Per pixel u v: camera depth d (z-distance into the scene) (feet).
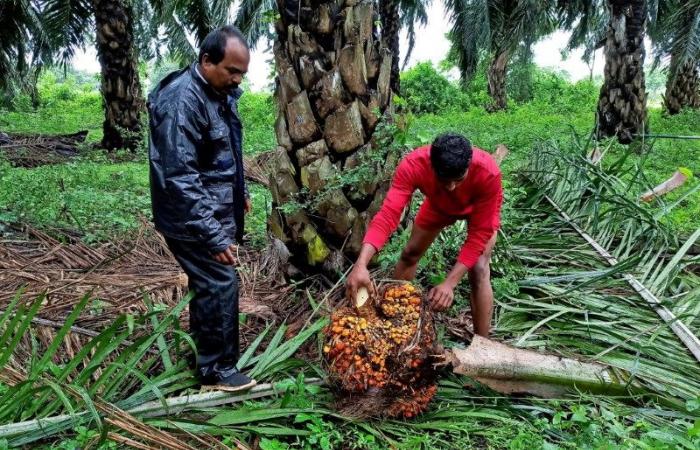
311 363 10.75
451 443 8.87
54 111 65.41
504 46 38.73
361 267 9.36
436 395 10.02
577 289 13.25
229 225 9.70
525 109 66.64
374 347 8.93
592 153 20.24
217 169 9.38
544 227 17.25
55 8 38.24
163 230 9.02
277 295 13.51
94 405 8.22
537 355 10.21
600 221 16.42
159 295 13.21
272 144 34.09
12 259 14.84
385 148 12.75
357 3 12.30
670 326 11.91
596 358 10.96
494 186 9.71
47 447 8.28
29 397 8.52
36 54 48.44
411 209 14.19
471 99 75.87
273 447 8.47
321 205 12.85
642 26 33.30
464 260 9.95
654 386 10.31
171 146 8.59
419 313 9.20
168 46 47.91
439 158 8.91
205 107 8.87
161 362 10.71
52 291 12.97
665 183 17.39
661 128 41.73
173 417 9.04
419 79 74.23
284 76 12.66
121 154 34.27
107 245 16.52
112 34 34.78
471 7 37.78
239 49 8.77
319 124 12.63
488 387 10.12
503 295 13.20
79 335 11.33
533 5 37.27
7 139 36.47
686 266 14.84
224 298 9.37
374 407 9.09
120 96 35.58
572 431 9.35
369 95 12.74
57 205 18.54
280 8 12.69
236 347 9.75
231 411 9.18
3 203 18.22
